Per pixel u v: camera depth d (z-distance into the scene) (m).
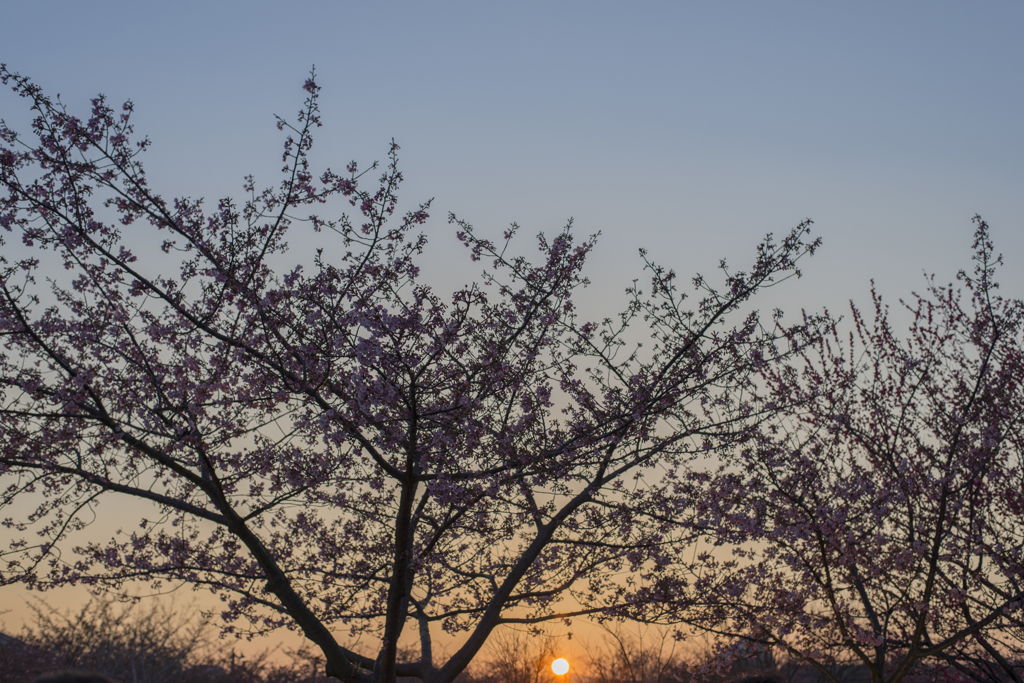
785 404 10.31
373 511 10.80
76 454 8.33
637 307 9.35
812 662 9.62
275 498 8.66
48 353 7.82
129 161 7.69
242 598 10.78
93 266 8.29
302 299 8.03
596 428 8.80
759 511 9.70
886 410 10.88
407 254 8.32
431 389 8.20
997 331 10.45
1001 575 10.23
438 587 12.02
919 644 9.56
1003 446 10.47
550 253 9.01
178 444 8.30
